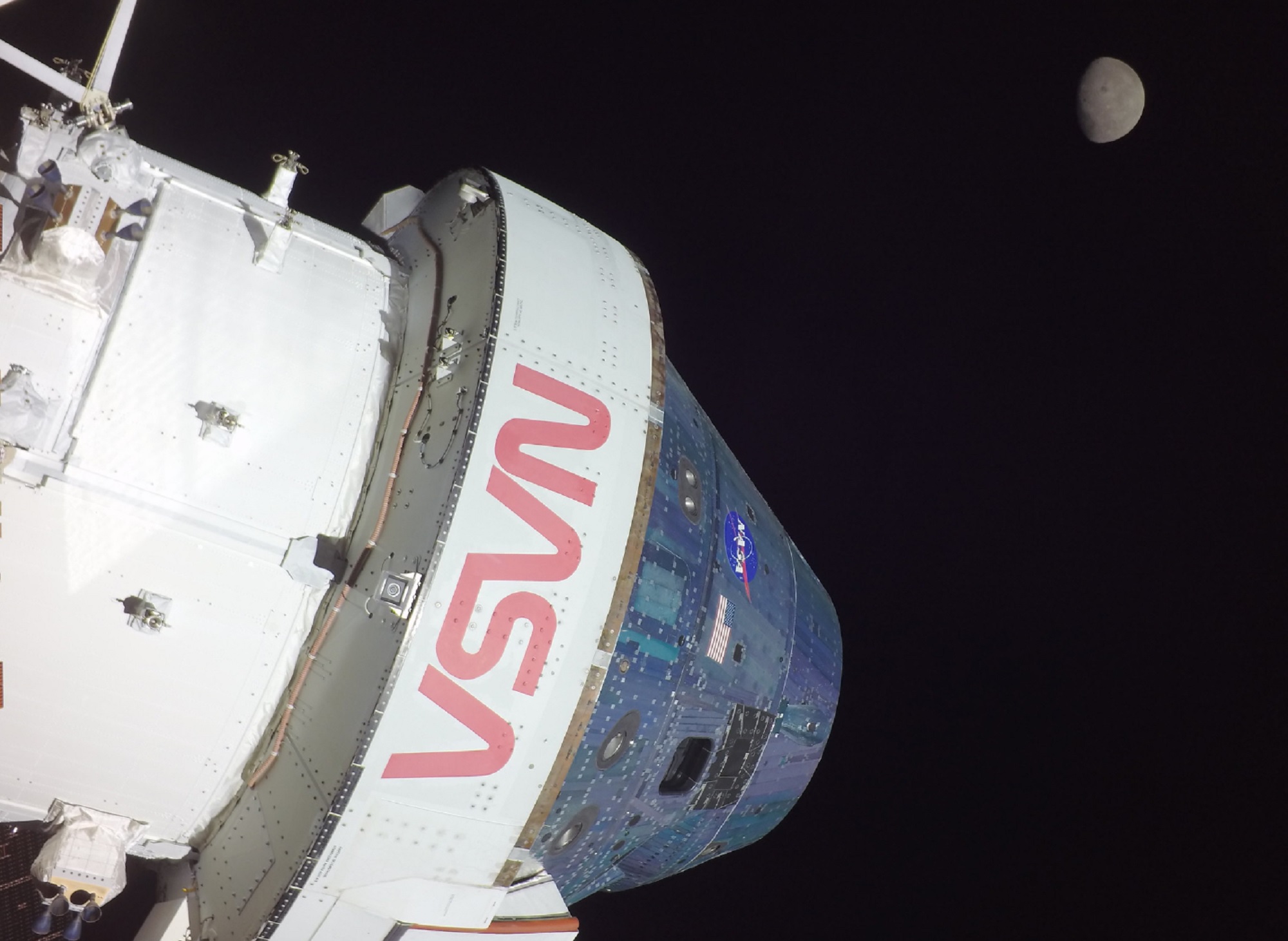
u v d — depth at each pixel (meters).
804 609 10.02
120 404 5.67
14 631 5.57
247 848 6.25
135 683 5.89
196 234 6.22
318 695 6.07
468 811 6.04
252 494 6.02
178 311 5.96
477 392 6.11
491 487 5.95
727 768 9.00
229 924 6.13
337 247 7.07
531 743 6.11
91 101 5.68
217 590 5.96
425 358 6.62
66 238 5.38
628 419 6.78
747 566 8.45
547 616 6.05
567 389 6.51
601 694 6.52
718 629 7.80
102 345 5.68
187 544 5.85
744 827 10.64
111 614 5.72
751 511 9.01
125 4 5.78
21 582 5.52
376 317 6.95
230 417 5.82
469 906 6.38
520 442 6.14
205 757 6.25
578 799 6.88
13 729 5.81
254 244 6.47
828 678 10.56
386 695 5.61
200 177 6.56
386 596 5.64
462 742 5.87
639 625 6.72
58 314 5.53
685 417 7.88
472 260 7.12
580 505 6.29
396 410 6.55
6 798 6.14
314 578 6.09
